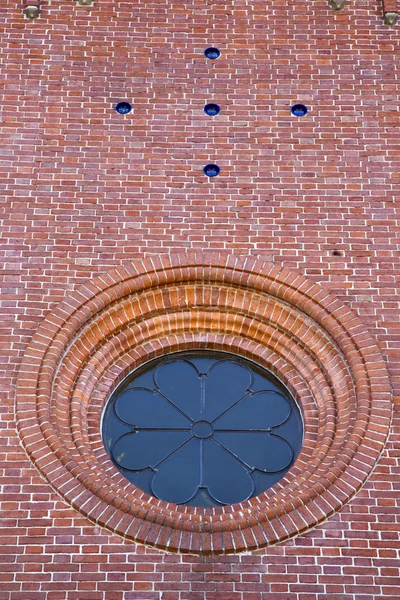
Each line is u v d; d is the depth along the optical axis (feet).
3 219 48.16
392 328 45.55
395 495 40.63
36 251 47.32
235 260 47.42
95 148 50.70
